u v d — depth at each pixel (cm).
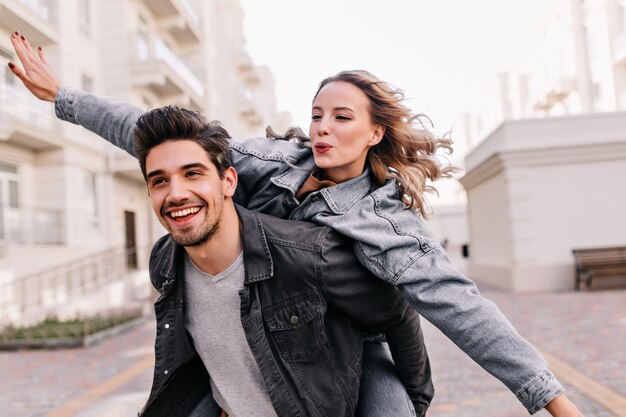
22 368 757
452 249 3972
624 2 2355
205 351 188
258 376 186
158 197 168
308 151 207
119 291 1616
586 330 809
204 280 181
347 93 188
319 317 175
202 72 2538
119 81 1855
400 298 191
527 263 1401
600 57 2470
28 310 1264
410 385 212
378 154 201
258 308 175
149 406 193
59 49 1559
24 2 1438
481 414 465
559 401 154
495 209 1585
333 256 178
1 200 1436
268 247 175
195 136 167
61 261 1477
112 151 1814
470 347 163
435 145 207
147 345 915
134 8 1969
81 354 859
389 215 187
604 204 1395
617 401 473
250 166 203
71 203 1595
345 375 181
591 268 1355
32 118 1496
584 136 1416
